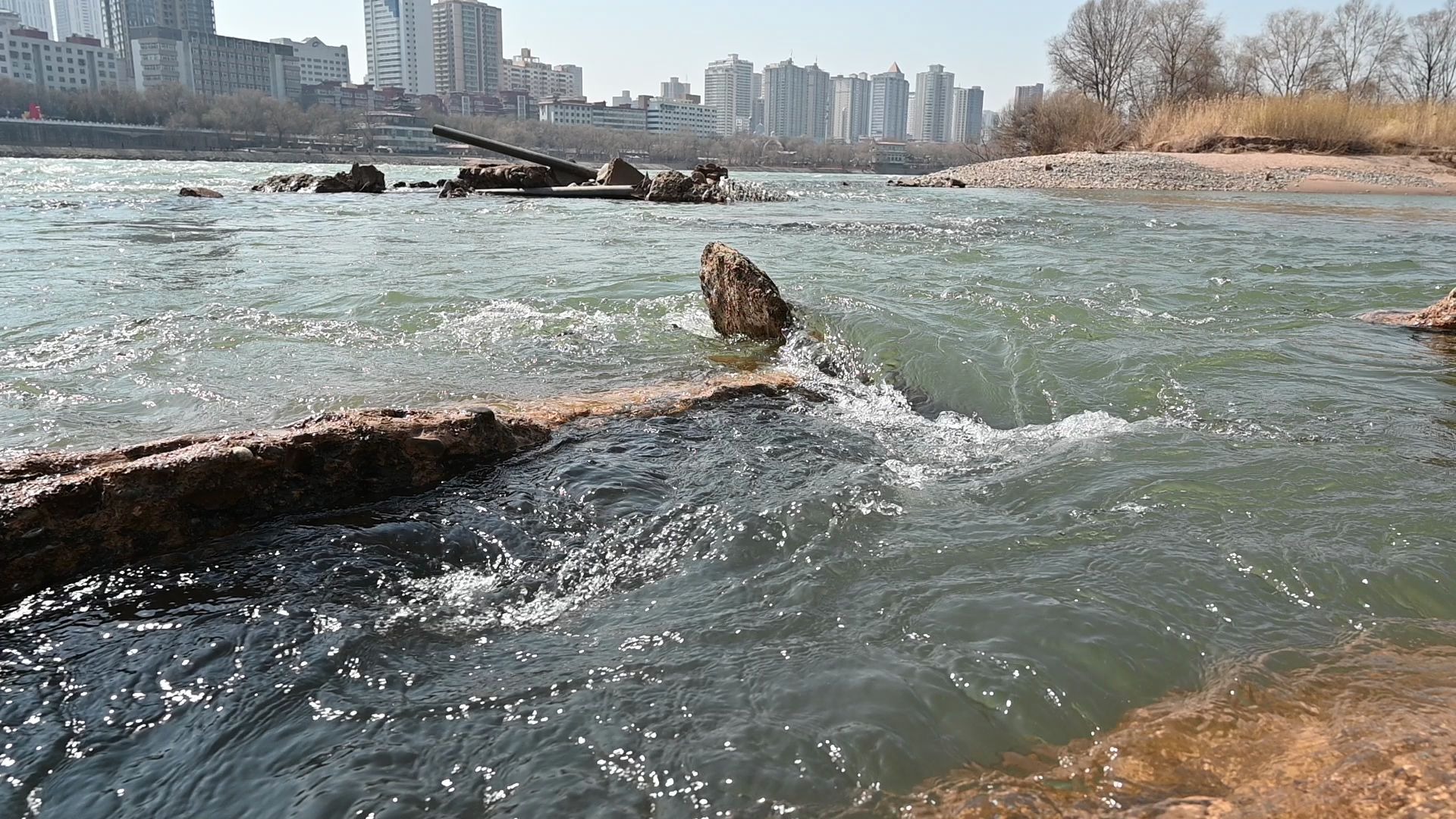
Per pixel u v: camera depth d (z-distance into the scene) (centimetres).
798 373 565
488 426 400
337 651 249
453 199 2234
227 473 322
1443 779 185
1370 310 764
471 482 376
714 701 226
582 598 285
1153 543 312
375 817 187
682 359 601
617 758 205
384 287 823
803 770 201
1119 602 271
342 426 361
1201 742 208
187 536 311
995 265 1002
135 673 238
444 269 938
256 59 16050
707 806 190
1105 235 1396
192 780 199
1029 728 217
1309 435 439
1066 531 326
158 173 3725
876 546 315
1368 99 4916
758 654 248
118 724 218
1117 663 241
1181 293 825
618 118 17262
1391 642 251
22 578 279
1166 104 4509
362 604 277
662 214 1802
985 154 5591
